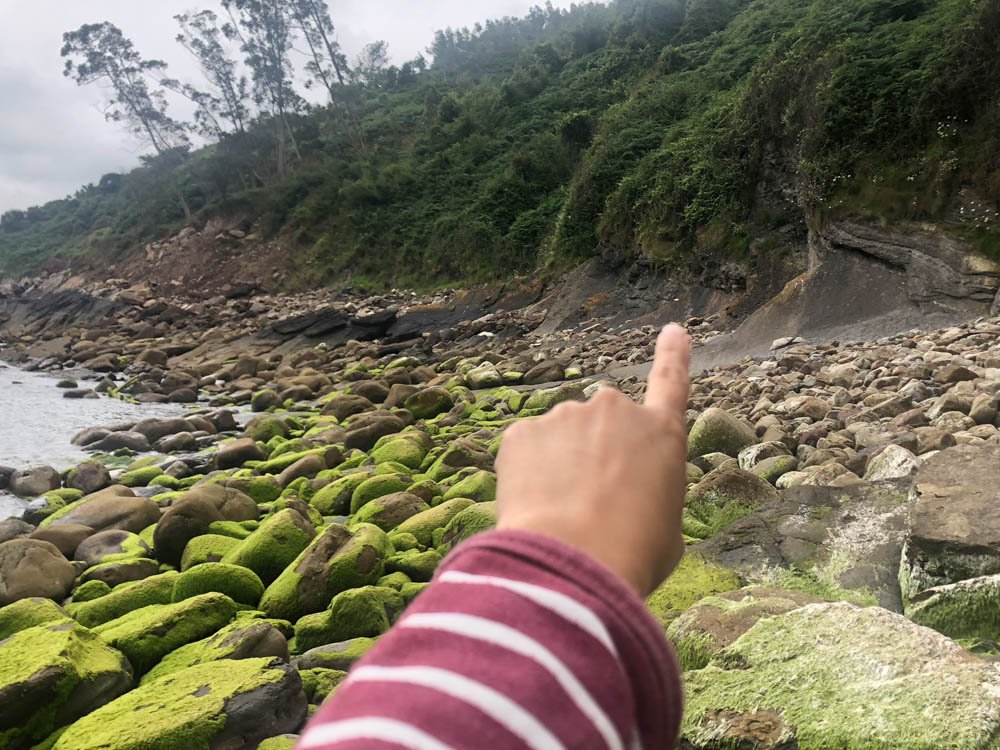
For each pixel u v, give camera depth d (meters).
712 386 12.61
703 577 4.55
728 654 3.04
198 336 32.34
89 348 31.69
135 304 40.62
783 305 15.72
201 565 6.18
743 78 23.95
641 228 21.97
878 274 14.57
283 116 53.62
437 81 59.44
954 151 13.84
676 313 19.97
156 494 10.91
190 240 48.75
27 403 20.50
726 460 7.86
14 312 47.56
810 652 2.88
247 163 55.09
